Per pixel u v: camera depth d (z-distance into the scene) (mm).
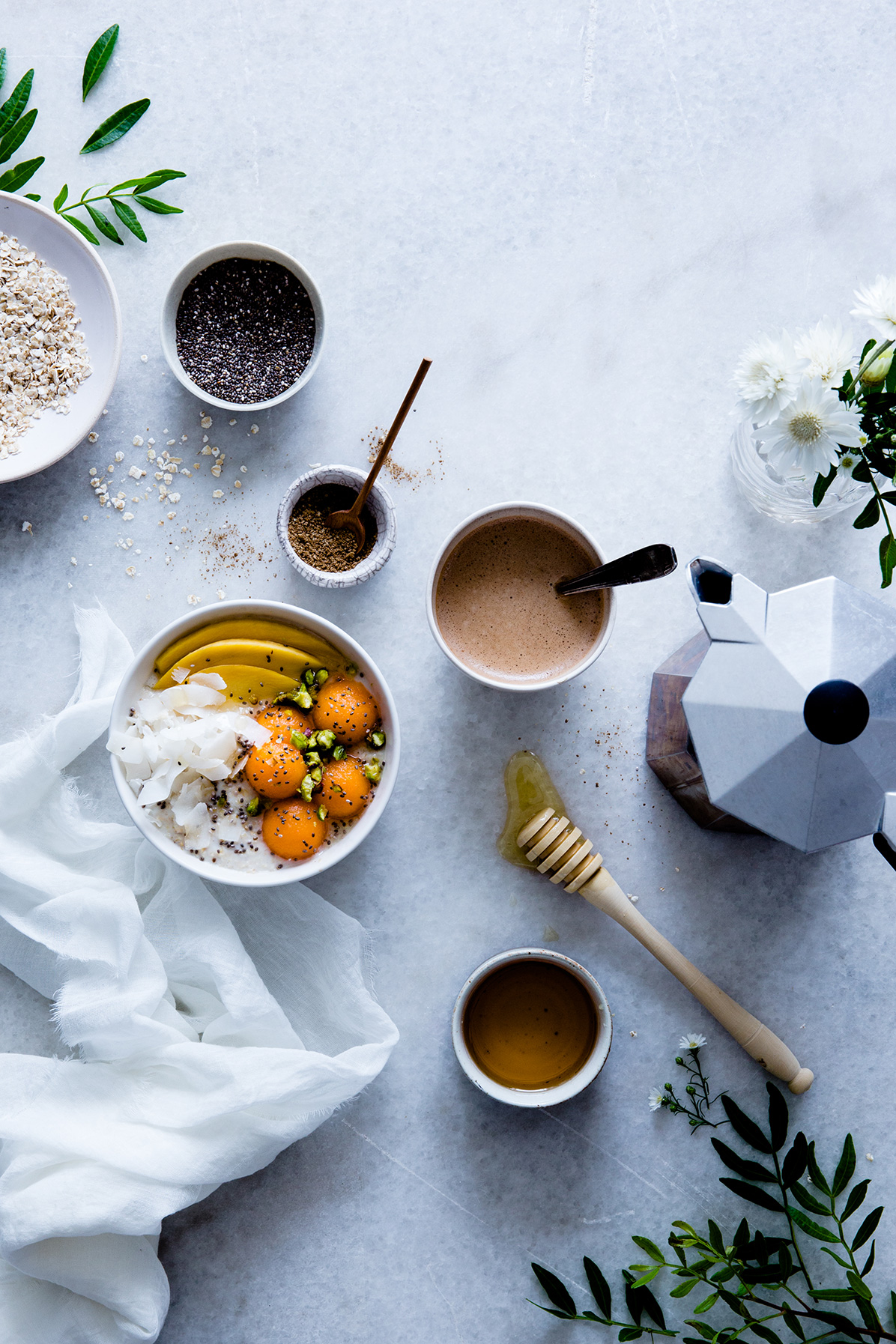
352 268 835
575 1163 846
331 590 837
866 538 846
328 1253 843
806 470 715
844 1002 850
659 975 847
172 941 818
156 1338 827
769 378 716
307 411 836
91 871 826
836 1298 792
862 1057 850
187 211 832
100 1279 804
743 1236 809
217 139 832
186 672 787
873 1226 794
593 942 846
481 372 839
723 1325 845
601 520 842
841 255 844
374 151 834
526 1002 836
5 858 812
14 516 836
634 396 842
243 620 794
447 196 836
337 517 808
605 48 836
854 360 720
